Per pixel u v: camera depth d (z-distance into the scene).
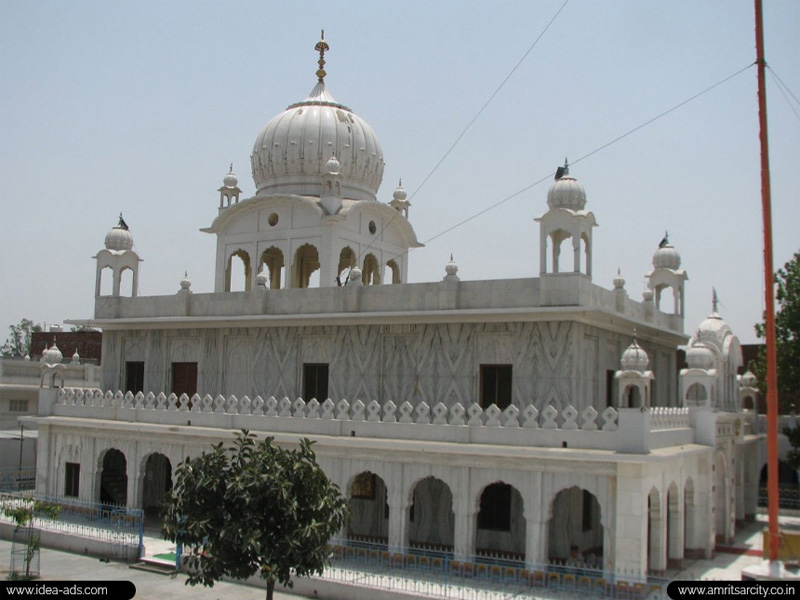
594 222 28.22
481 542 28.11
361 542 26.86
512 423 25.41
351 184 38.31
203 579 18.77
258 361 32.97
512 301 27.95
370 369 30.36
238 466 18.89
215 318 33.12
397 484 26.45
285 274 36.66
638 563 22.58
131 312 36.41
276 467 18.69
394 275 40.84
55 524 31.62
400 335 29.98
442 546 28.67
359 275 31.58
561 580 23.86
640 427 23.27
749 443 35.94
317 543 18.61
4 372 47.19
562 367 27.06
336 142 37.81
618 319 28.89
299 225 36.59
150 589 24.61
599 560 27.09
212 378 34.00
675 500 26.53
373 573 25.09
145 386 35.84
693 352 29.44
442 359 29.11
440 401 28.94
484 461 25.00
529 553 24.16
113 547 28.28
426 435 26.52
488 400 28.41
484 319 28.06
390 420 27.33
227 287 38.66
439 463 25.81
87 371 52.69
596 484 23.53
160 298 35.56
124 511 32.84
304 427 28.83
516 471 24.62
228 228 38.72
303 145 37.62
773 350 17.64
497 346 28.28
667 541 27.47
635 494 22.83
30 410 48.44
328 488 19.64
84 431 34.22
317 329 31.75
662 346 35.28
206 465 18.80
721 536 30.75
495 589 23.34
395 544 26.25
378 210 38.38
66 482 34.97
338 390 30.91
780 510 39.34
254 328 33.22
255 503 18.30
